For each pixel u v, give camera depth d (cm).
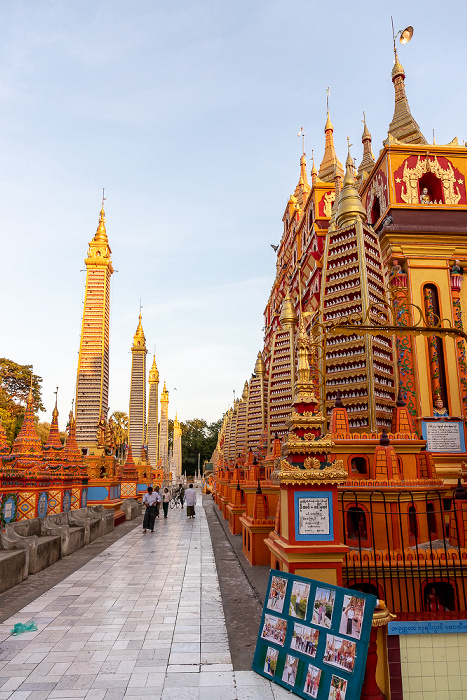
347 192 1566
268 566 1469
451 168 1816
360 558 962
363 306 1359
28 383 5966
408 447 1184
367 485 1091
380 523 1079
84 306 3859
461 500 1095
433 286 1722
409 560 994
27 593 1177
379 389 1291
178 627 922
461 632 658
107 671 721
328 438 853
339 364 1341
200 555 1720
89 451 3597
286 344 2333
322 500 816
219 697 638
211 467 10894
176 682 683
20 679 693
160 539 2139
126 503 3062
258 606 1066
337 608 642
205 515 3375
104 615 998
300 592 702
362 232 1438
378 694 607
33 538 1417
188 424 11988
